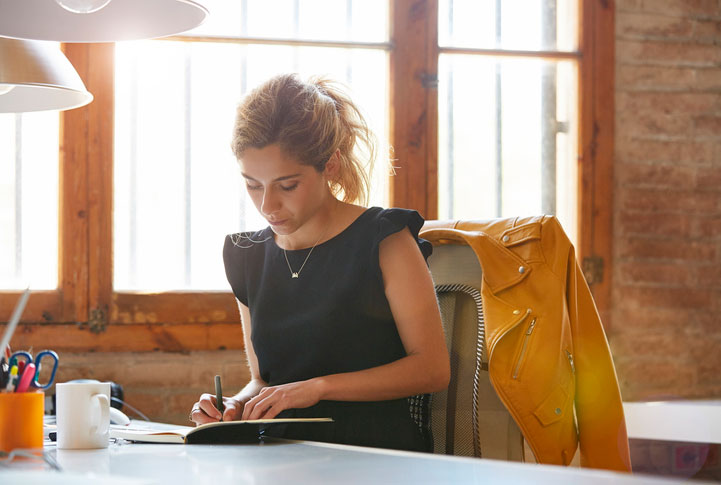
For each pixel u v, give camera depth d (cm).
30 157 261
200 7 122
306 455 106
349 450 112
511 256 168
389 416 146
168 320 261
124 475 91
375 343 150
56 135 262
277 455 107
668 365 287
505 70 290
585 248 284
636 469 273
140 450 118
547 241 169
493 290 165
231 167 275
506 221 175
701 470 271
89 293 257
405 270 149
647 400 284
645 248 288
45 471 95
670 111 292
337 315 150
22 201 260
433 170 277
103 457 110
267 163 145
